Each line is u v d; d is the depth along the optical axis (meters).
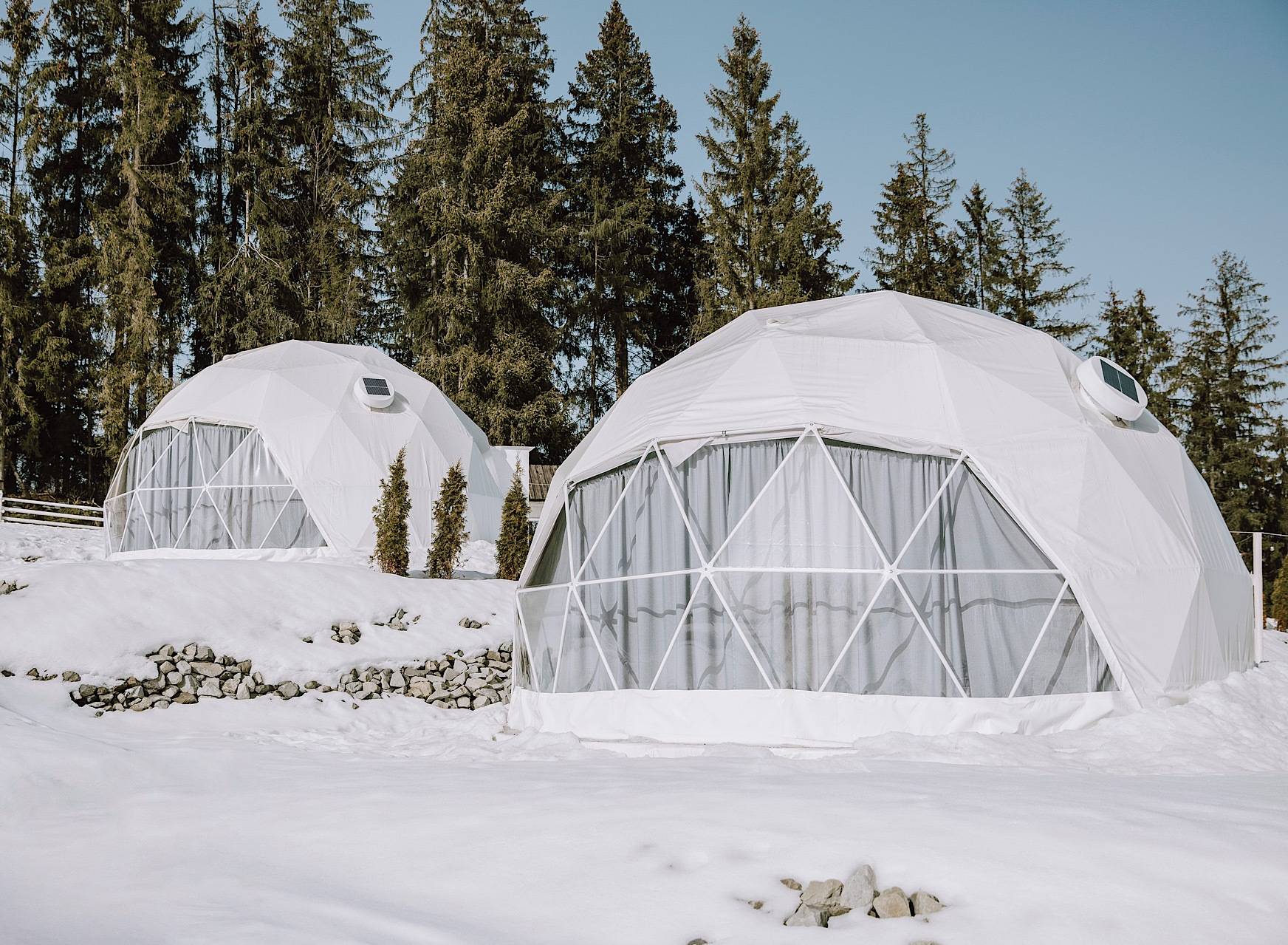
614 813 6.36
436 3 48.28
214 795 7.86
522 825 6.22
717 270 44.09
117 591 16.58
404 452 21.72
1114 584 11.59
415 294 46.19
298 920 4.88
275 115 48.78
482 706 16.17
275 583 17.92
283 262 46.34
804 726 11.26
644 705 12.18
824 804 6.36
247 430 24.94
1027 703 11.01
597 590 13.23
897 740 10.39
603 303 50.03
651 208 49.84
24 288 39.97
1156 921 4.48
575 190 50.41
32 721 11.95
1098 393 12.93
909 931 4.52
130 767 8.80
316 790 7.93
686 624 12.17
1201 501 14.03
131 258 40.97
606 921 4.73
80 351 42.22
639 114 51.91
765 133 44.56
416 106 48.44
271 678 15.73
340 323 45.72
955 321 14.16
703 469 12.56
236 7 50.53
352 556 23.81
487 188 44.66
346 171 49.06
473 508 27.66
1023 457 12.00
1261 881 4.82
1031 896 4.76
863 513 11.80
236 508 24.41
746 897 4.96
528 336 46.00
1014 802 6.37
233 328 44.06
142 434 26.08
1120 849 5.25
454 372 43.09
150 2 46.09
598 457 13.69
